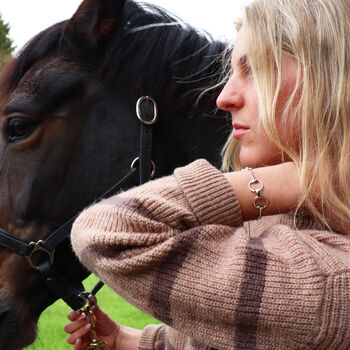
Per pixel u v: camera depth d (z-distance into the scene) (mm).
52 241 1155
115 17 1191
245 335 670
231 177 771
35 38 1205
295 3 793
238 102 852
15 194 1148
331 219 764
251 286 659
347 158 730
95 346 1162
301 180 732
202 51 1223
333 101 747
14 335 1188
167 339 1054
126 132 1174
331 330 645
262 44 786
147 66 1190
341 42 762
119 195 792
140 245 705
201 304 668
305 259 670
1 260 1180
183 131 1227
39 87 1140
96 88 1171
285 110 765
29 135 1139
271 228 763
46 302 1262
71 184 1152
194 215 729
